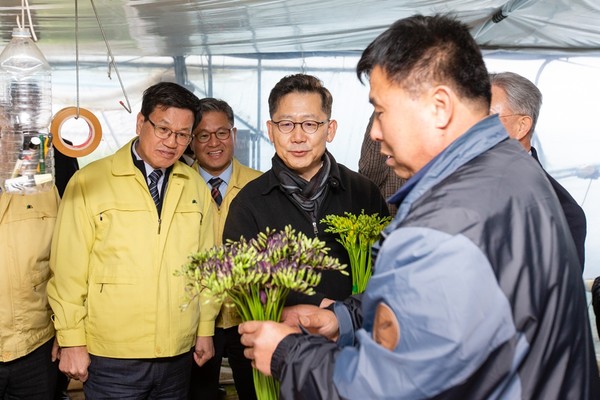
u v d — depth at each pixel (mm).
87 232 2238
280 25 4551
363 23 4594
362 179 2297
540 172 1186
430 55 1151
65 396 3283
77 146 1851
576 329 1135
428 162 1211
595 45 5602
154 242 2242
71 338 2219
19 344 2316
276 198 2133
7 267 2285
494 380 1046
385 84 1186
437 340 1020
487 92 1192
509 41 5539
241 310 1436
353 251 1834
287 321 1518
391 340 1082
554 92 5992
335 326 1517
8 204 2305
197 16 4094
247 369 2605
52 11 3791
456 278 1018
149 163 2301
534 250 1078
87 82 5645
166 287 2240
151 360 2264
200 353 2453
